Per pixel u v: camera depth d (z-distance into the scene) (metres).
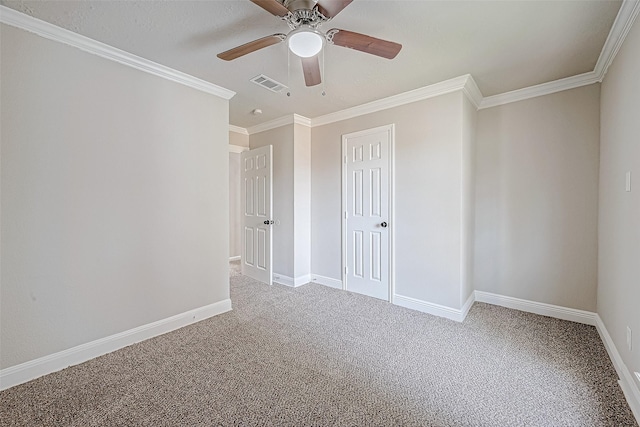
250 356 2.10
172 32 1.94
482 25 1.86
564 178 2.73
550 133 2.79
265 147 3.96
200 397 1.65
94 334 2.08
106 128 2.13
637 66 1.63
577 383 1.77
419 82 2.73
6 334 1.73
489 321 2.71
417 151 2.96
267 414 1.52
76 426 1.44
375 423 1.46
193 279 2.71
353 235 3.54
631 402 1.56
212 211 2.86
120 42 2.05
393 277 3.17
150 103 2.38
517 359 2.05
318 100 3.20
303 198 3.91
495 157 3.10
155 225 2.43
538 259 2.88
